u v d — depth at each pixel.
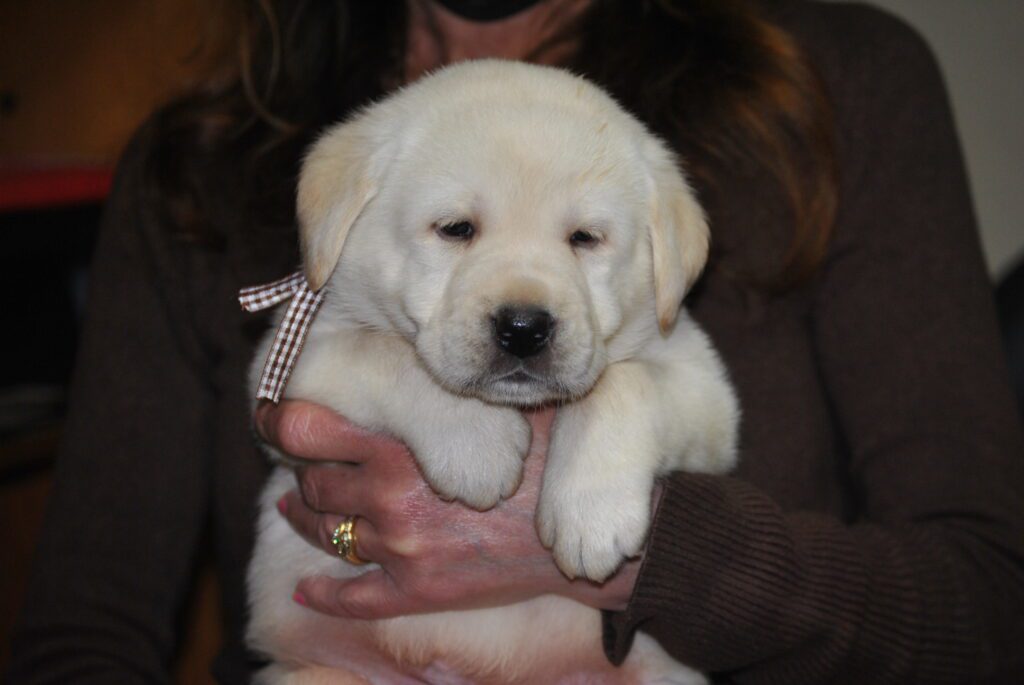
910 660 0.61
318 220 0.66
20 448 0.95
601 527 0.60
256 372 0.67
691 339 0.68
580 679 0.65
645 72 0.70
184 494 0.71
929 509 0.64
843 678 0.61
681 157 0.69
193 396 0.71
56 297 1.12
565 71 0.68
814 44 0.70
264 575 0.67
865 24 0.71
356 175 0.66
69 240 1.00
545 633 0.64
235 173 0.72
